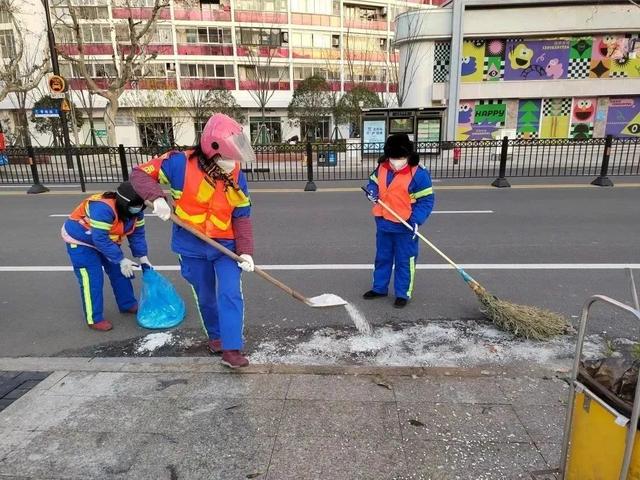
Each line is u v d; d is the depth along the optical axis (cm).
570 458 203
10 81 2078
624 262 566
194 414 277
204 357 352
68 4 1992
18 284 534
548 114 2116
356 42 4438
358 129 3522
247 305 458
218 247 313
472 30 2027
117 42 3341
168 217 304
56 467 237
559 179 1298
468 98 2108
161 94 3497
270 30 4019
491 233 716
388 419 269
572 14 1970
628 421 168
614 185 1156
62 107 1872
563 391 294
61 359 347
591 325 400
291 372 320
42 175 1556
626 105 2088
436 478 226
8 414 279
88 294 402
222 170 306
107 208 375
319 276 541
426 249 638
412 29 2131
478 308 441
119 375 321
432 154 1506
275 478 228
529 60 2056
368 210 922
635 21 1956
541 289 486
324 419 270
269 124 4128
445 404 282
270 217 870
